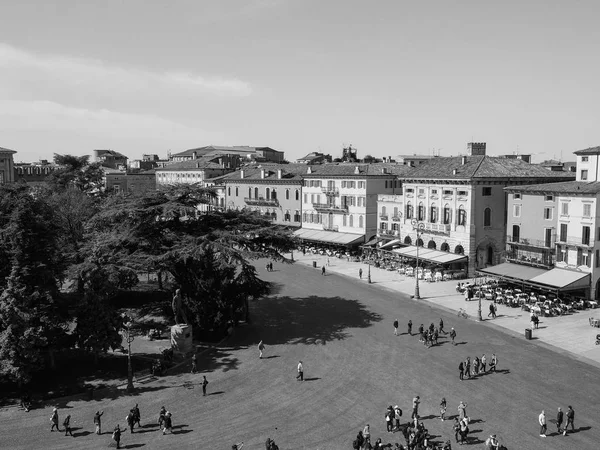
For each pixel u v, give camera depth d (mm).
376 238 105812
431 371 48375
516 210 78625
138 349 55656
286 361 51656
